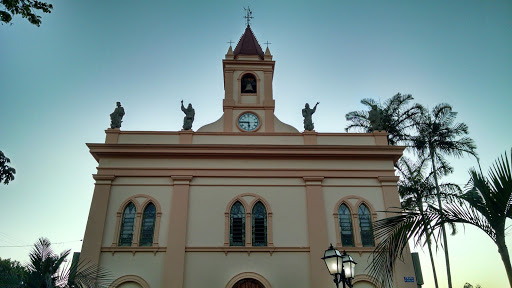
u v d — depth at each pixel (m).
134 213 18.44
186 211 18.23
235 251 17.58
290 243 17.94
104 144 19.17
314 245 17.75
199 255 17.47
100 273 16.89
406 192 23.12
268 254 17.61
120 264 17.17
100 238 17.50
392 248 9.92
